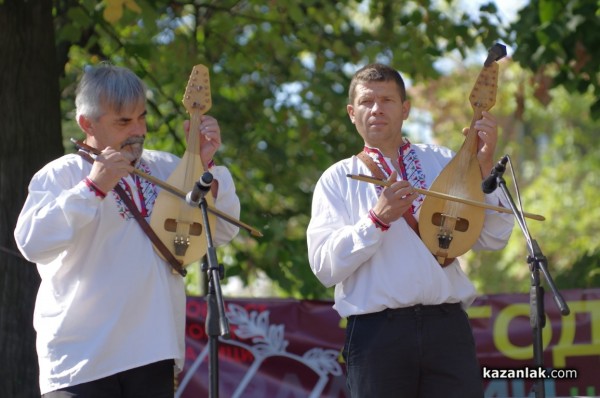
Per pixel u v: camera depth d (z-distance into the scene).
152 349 5.31
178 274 5.58
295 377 8.02
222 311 4.94
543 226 24.56
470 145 6.05
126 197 5.48
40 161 8.02
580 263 10.43
